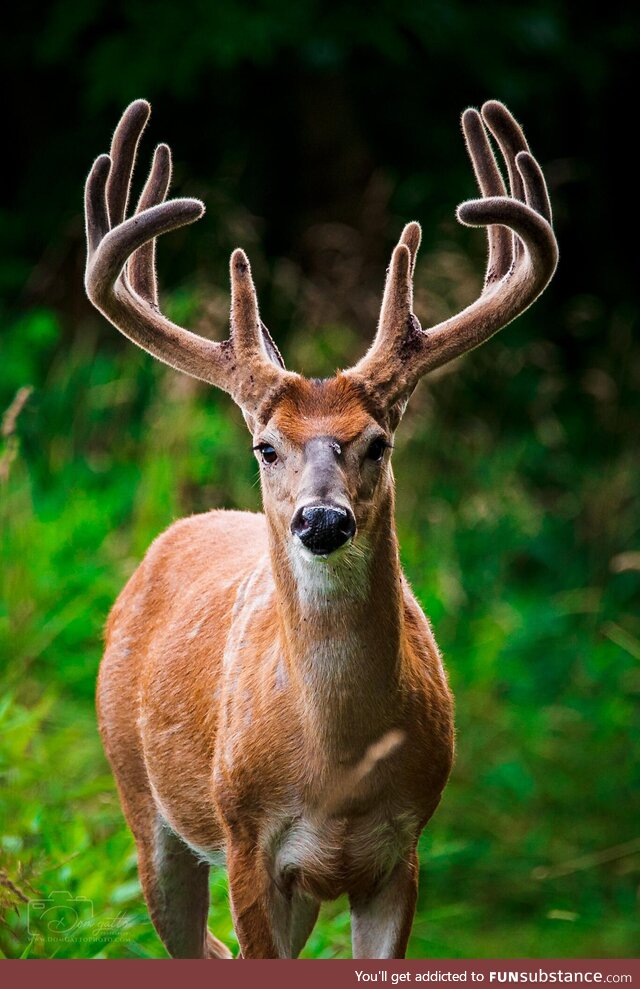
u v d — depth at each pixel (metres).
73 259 18.42
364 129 19.77
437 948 11.32
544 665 14.22
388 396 6.63
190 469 13.38
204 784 7.43
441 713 6.86
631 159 21.08
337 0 17.70
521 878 12.13
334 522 5.96
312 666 6.53
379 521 6.45
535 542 15.72
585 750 13.37
